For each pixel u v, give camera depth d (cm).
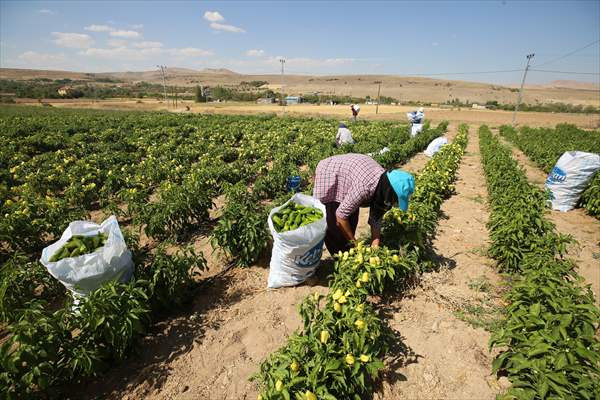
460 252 678
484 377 388
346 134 1702
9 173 1243
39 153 1848
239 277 601
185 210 758
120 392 385
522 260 549
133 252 530
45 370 333
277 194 1027
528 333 347
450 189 1097
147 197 1029
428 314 489
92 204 1077
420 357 416
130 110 6306
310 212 522
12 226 658
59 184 1162
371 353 345
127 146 1980
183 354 434
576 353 312
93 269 423
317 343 335
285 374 312
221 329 476
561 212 923
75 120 3247
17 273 486
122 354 396
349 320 356
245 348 442
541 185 1195
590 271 618
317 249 525
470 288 551
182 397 378
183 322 491
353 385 338
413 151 1788
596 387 285
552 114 6600
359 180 470
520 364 320
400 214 572
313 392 305
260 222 618
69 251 436
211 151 1739
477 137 3016
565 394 281
